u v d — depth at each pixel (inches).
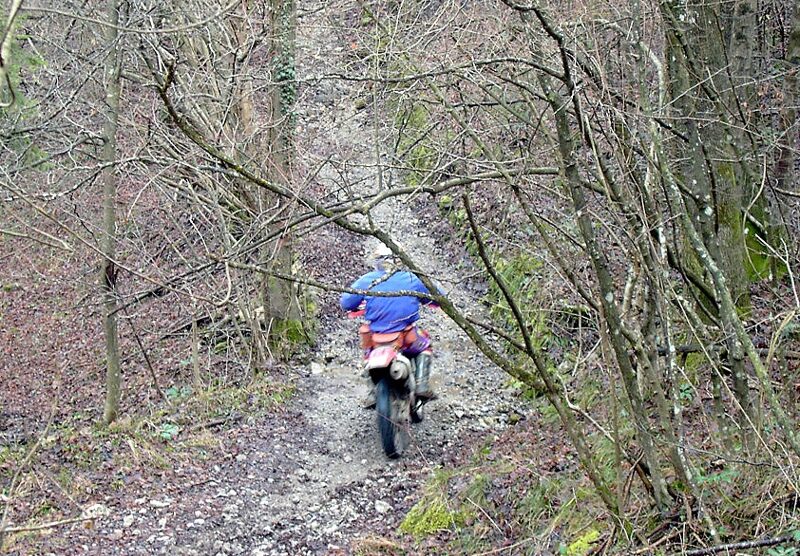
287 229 190.1
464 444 341.1
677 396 208.1
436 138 353.4
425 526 281.0
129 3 362.9
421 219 606.2
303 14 446.0
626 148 215.2
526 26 198.1
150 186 452.8
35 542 266.2
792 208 317.4
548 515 262.2
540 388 202.2
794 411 229.5
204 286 459.2
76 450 334.0
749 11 310.2
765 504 200.4
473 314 469.1
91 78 415.8
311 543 279.7
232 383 434.9
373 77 233.9
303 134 511.2
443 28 281.0
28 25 456.8
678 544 201.5
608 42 228.7
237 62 430.9
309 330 454.6
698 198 214.2
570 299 378.0
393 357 323.0
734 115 252.2
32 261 640.4
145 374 493.4
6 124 415.8
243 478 319.0
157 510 292.4
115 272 381.7
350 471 328.8
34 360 551.2
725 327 202.2
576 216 201.2
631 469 219.5
